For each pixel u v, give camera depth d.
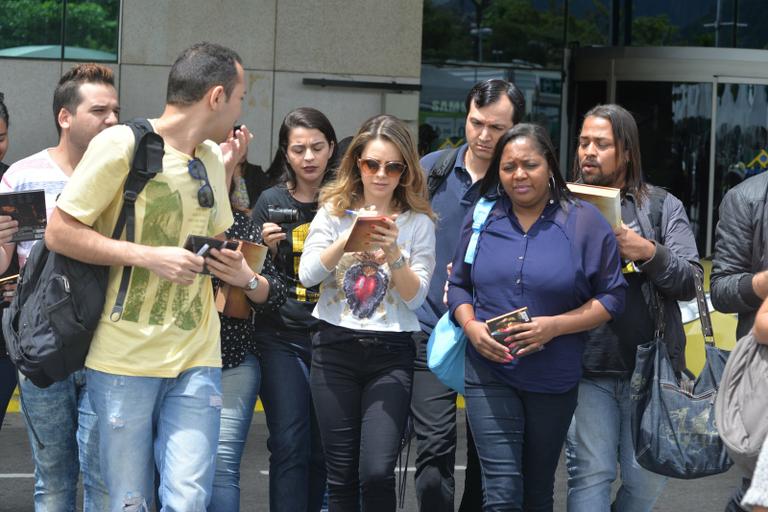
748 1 23.08
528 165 6.65
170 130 5.96
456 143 21.50
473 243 6.99
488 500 6.74
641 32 22.84
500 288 6.75
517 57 21.83
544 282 6.65
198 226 6.04
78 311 5.80
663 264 6.92
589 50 21.97
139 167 5.76
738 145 21.62
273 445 7.52
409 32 18.52
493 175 6.96
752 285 6.56
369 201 7.19
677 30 23.08
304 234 7.68
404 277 6.84
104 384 5.89
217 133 6.04
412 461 11.23
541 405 6.72
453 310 6.94
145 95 17.91
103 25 17.77
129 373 5.87
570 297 6.68
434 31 21.28
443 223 7.82
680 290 7.03
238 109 6.07
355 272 6.98
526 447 6.83
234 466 7.31
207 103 5.94
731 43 23.12
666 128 21.59
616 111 7.29
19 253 7.31
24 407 7.00
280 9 18.14
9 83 17.62
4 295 7.17
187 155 5.97
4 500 9.68
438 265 7.80
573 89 22.25
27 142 17.72
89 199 5.74
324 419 6.95
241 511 9.59
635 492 7.42
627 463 7.37
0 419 7.73
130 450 5.93
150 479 6.08
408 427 7.67
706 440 6.90
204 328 6.11
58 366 5.88
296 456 7.49
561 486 10.53
